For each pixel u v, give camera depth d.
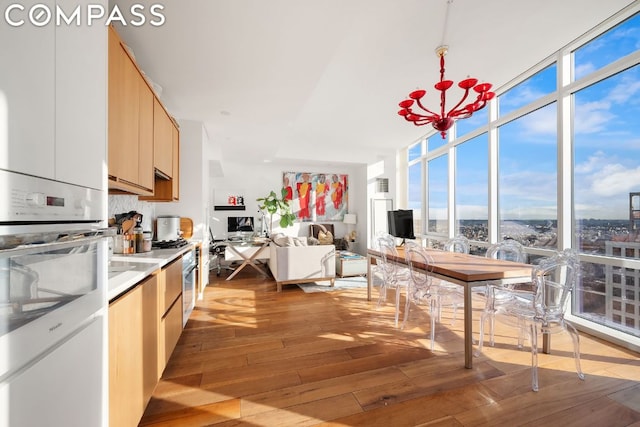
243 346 2.38
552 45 2.66
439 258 2.82
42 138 0.71
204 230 3.99
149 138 2.09
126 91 1.62
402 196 6.77
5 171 0.58
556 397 1.71
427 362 2.12
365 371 2.00
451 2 2.07
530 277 2.17
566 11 2.21
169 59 2.30
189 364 2.09
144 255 2.03
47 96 0.73
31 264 0.65
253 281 4.72
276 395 1.73
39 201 0.69
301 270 4.24
